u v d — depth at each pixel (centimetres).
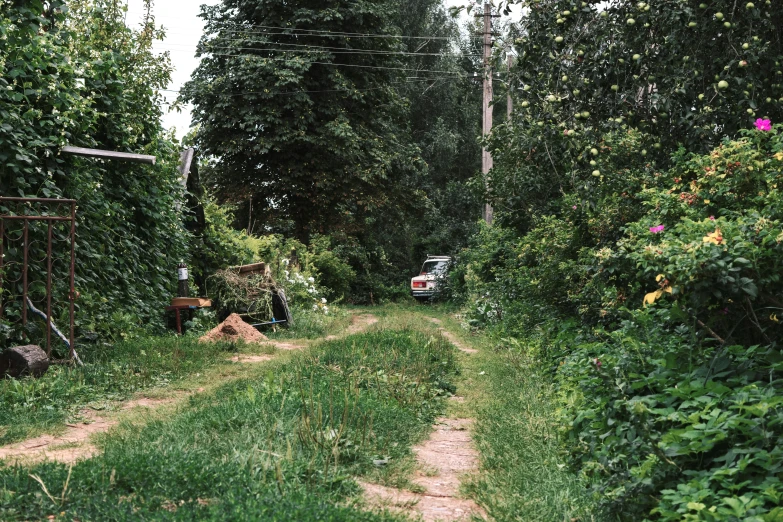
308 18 2664
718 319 443
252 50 2698
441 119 3938
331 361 878
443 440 594
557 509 393
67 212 952
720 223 429
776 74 702
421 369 838
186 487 360
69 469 374
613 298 630
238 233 1803
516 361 963
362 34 2798
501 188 1354
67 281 941
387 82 3000
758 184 508
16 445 521
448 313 2328
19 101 902
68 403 655
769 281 393
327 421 532
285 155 2702
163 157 1276
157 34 1404
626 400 407
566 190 1118
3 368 739
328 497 380
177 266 1375
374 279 3338
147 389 750
